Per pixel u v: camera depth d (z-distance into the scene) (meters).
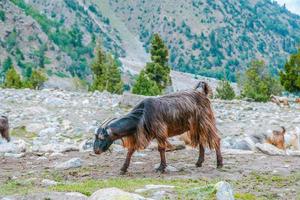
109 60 104.69
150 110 13.92
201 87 14.83
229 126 25.47
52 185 12.03
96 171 14.54
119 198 9.41
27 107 28.72
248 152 17.78
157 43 93.06
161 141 13.97
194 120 14.46
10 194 10.93
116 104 30.11
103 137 13.84
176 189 11.14
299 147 20.48
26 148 18.73
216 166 15.17
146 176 13.73
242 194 11.23
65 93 36.66
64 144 19.62
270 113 31.83
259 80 103.12
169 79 94.25
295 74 74.25
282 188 12.30
